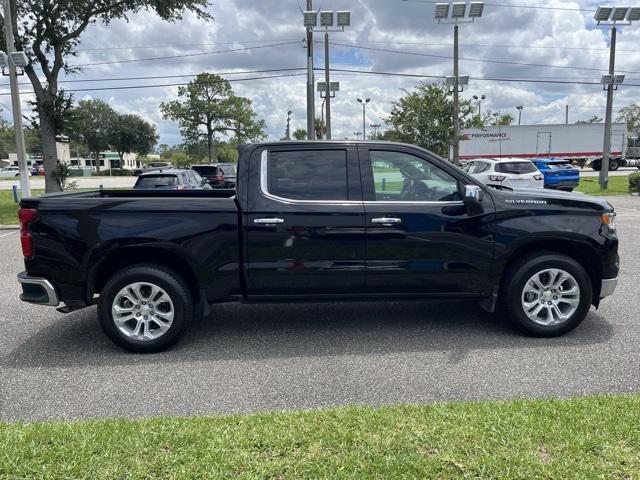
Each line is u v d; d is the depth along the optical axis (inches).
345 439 114.0
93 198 190.5
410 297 196.9
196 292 200.8
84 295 188.2
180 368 173.8
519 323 196.5
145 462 105.7
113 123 3230.8
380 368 170.4
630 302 240.8
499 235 192.7
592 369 165.6
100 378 166.2
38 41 733.3
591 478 97.7
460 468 101.8
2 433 119.6
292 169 193.2
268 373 167.9
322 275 191.0
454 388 153.5
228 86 2190.0
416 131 1238.3
